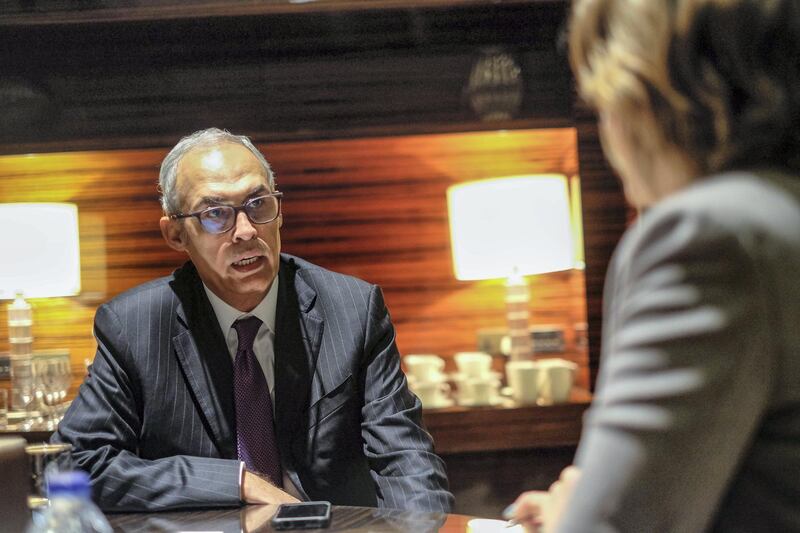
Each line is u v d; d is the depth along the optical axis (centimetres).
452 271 377
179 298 224
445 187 378
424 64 347
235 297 218
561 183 352
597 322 349
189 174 216
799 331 72
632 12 80
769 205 74
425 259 378
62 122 340
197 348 218
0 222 346
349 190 376
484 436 335
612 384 77
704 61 79
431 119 346
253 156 221
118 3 324
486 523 156
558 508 101
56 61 340
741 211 74
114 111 341
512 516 122
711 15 78
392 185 377
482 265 351
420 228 377
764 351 72
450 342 378
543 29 353
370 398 219
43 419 332
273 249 216
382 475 207
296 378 216
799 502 73
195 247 216
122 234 372
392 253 378
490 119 347
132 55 342
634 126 82
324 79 345
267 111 344
